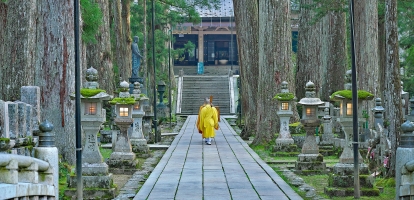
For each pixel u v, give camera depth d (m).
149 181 15.78
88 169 13.78
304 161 18.27
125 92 19.19
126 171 18.72
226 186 14.91
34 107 12.70
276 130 26.11
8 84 15.10
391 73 14.91
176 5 41.53
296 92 34.34
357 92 14.15
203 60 83.88
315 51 33.97
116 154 18.89
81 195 12.38
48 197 9.75
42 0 17.78
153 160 21.97
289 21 26.44
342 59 33.28
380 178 15.99
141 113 23.14
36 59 17.80
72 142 17.94
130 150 19.00
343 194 13.60
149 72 50.75
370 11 27.03
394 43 14.92
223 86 64.06
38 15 17.78
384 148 16.66
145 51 40.25
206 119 28.00
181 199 13.00
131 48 40.78
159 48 51.94
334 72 33.38
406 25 41.94
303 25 34.03
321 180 16.91
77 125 12.34
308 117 18.33
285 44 26.28
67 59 17.83
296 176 17.17
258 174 17.23
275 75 26.16
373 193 13.54
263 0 26.47
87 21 25.19
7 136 10.20
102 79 34.91
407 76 45.44
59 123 17.75
